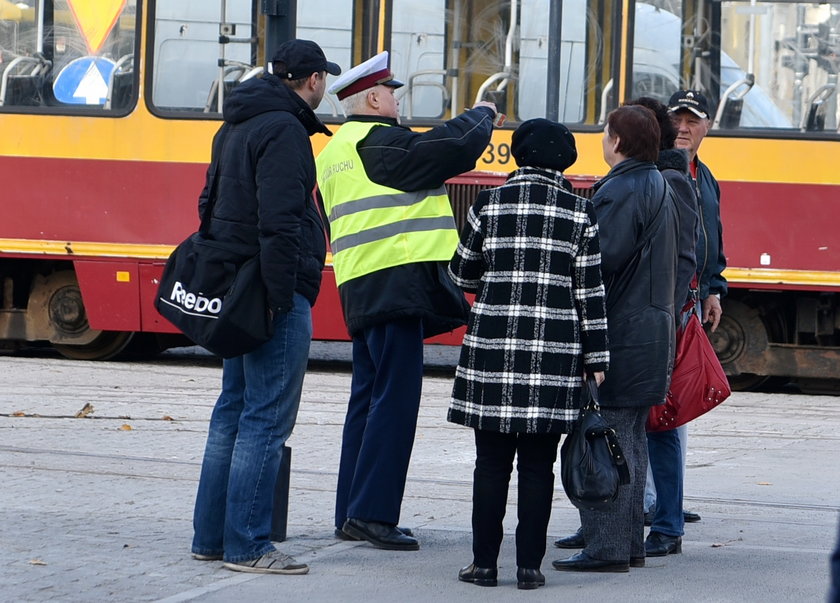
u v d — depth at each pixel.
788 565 10.90
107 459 15.00
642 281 10.33
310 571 10.30
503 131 23.38
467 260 10.03
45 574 9.88
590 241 9.83
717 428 19.30
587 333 9.80
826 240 22.86
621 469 9.98
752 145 23.06
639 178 10.42
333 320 23.45
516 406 9.66
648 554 11.20
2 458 14.88
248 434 10.11
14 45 24.73
